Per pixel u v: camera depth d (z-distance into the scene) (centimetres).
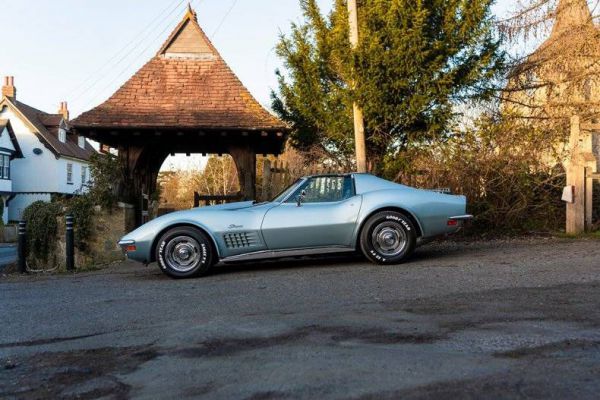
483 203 1101
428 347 385
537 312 470
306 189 793
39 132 4188
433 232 781
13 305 623
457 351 373
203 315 517
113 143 1214
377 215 771
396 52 1068
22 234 1050
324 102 1266
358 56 1073
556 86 1199
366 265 782
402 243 771
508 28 1164
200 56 1274
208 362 378
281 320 479
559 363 342
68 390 343
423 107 1105
